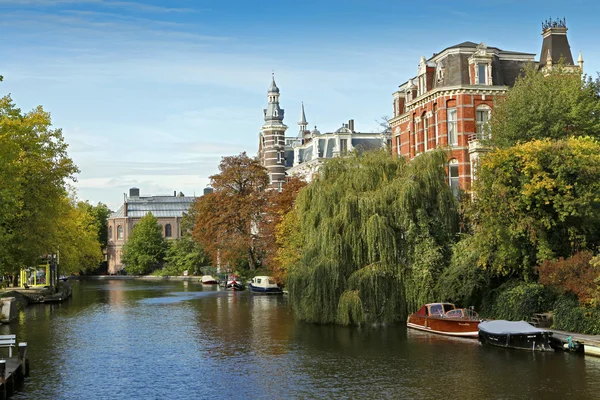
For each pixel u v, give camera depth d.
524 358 32.84
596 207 38.84
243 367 33.25
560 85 48.12
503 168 39.62
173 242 150.12
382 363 32.94
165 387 29.58
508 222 39.62
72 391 29.02
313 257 45.09
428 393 27.38
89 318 54.69
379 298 42.75
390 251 42.88
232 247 88.06
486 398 26.41
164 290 93.00
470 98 56.69
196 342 41.06
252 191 90.06
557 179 38.03
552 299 38.50
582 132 46.38
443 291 42.12
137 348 39.16
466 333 38.97
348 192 44.34
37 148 53.44
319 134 112.56
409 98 65.88
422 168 45.09
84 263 110.25
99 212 172.62
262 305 65.00
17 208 51.50
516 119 47.22
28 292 72.81
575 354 33.22
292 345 38.56
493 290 41.97
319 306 43.44
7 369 29.12
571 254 39.31
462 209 45.16
